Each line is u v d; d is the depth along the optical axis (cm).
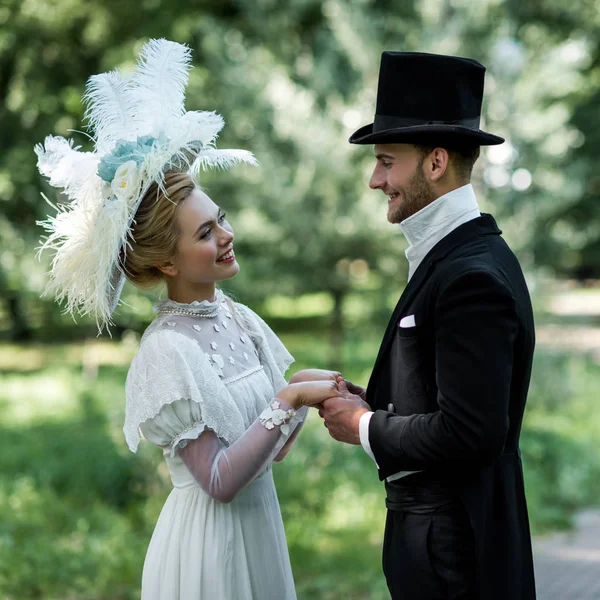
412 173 245
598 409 1009
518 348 238
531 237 938
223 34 1062
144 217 248
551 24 1376
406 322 241
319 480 713
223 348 260
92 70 1448
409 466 232
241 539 259
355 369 1198
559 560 573
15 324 1744
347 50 959
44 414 1068
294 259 1005
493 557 240
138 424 246
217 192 996
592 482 764
